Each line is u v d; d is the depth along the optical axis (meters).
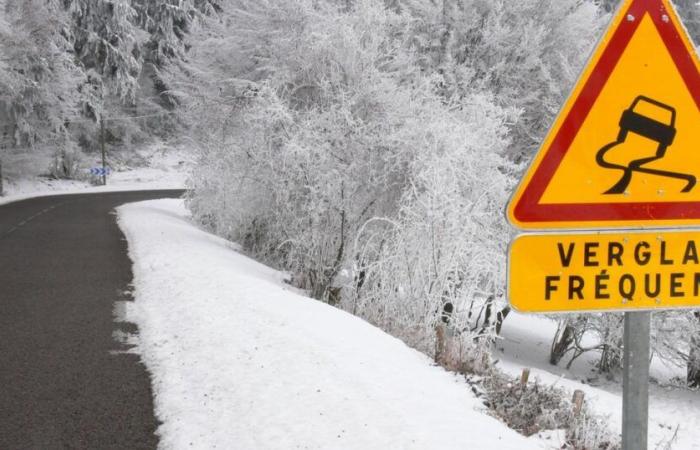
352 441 4.71
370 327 8.93
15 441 4.79
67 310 8.95
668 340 14.43
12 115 36.00
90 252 14.16
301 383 5.95
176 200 35.41
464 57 15.98
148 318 8.53
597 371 15.76
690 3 28.28
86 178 48.62
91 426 5.09
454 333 10.20
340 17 13.74
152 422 5.20
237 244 17.83
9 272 11.67
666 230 2.14
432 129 11.80
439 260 10.83
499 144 12.69
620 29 2.05
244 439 4.82
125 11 46.62
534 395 6.70
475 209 11.41
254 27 17.06
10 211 24.80
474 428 5.08
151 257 13.12
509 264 2.08
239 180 16.27
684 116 2.09
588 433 6.11
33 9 34.88
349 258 12.91
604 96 2.06
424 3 16.20
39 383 6.06
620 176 2.09
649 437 8.95
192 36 20.19
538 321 21.41
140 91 53.72
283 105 13.79
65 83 37.78
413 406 5.52
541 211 2.07
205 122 19.19
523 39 15.48
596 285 2.12
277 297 9.73
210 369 6.42
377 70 13.38
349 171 12.60
